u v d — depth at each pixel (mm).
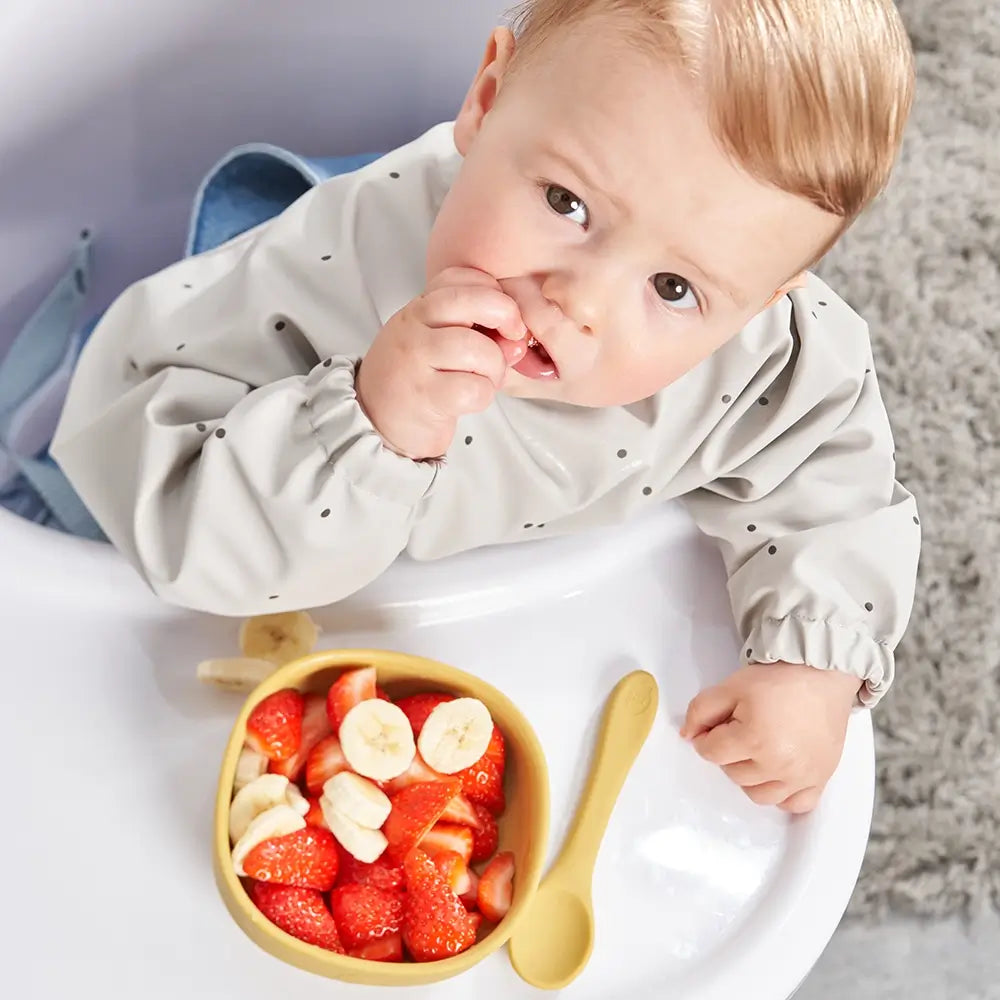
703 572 861
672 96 583
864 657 809
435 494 783
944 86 1623
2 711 707
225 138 1135
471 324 639
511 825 712
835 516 847
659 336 646
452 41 1127
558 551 825
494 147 641
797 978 730
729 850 761
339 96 1146
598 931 713
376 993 665
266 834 637
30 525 757
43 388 1083
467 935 638
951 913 1272
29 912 654
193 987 651
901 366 1478
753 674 795
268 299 771
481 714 686
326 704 712
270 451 682
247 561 704
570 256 625
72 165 1067
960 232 1548
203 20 1029
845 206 633
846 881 766
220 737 727
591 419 795
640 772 774
